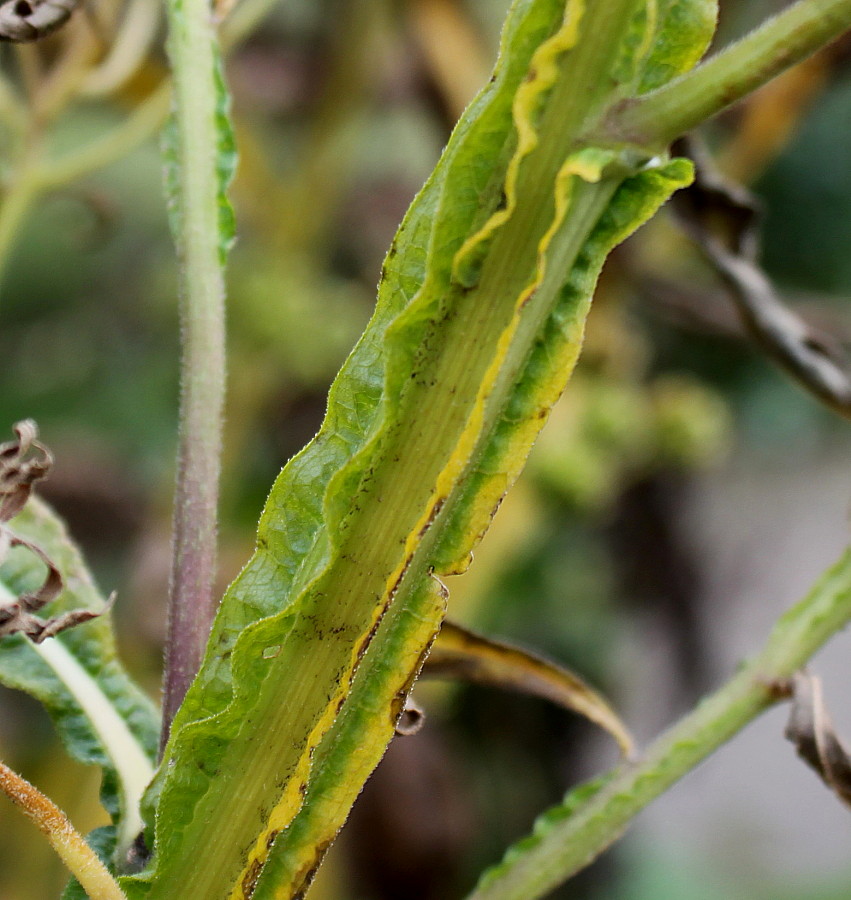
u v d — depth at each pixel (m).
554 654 1.02
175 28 0.35
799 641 0.37
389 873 0.87
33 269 1.00
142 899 0.32
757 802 1.63
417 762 0.88
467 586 0.77
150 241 1.02
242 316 0.80
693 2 0.30
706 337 1.05
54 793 0.71
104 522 0.93
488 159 0.30
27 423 0.32
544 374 0.30
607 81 0.30
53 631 0.32
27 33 0.34
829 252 1.05
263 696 0.31
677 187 0.30
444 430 0.30
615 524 1.02
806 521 1.29
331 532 0.31
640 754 0.37
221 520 0.84
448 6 0.81
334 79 0.83
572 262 0.30
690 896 1.32
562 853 0.36
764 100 0.73
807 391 0.43
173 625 0.34
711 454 0.87
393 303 0.31
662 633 1.08
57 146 0.87
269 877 0.32
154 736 0.35
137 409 0.97
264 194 0.83
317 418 0.90
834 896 1.45
